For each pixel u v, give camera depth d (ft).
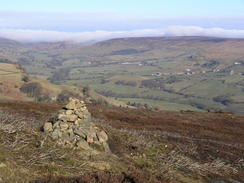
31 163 35.96
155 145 71.92
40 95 549.54
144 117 168.55
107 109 194.29
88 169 40.29
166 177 47.57
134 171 43.42
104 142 54.39
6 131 44.65
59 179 32.86
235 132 145.89
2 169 31.37
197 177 55.36
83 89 630.74
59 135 49.70
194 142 89.35
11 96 528.22
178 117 183.73
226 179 58.34
